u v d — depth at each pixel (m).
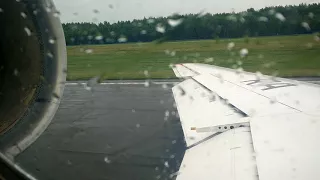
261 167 2.60
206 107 5.16
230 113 4.54
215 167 2.84
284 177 2.41
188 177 2.77
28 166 5.40
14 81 2.87
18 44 2.84
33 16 2.74
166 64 18.14
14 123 2.74
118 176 4.93
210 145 3.40
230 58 18.38
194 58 19.16
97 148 6.28
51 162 5.57
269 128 3.43
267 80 6.57
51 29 2.82
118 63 18.83
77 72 16.52
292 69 14.44
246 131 3.55
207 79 7.34
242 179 2.53
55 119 8.62
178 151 5.96
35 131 2.83
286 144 2.93
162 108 9.51
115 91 12.50
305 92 5.13
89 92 12.48
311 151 2.74
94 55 21.09
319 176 2.37
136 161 5.54
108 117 8.74
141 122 8.12
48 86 2.88
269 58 17.09
